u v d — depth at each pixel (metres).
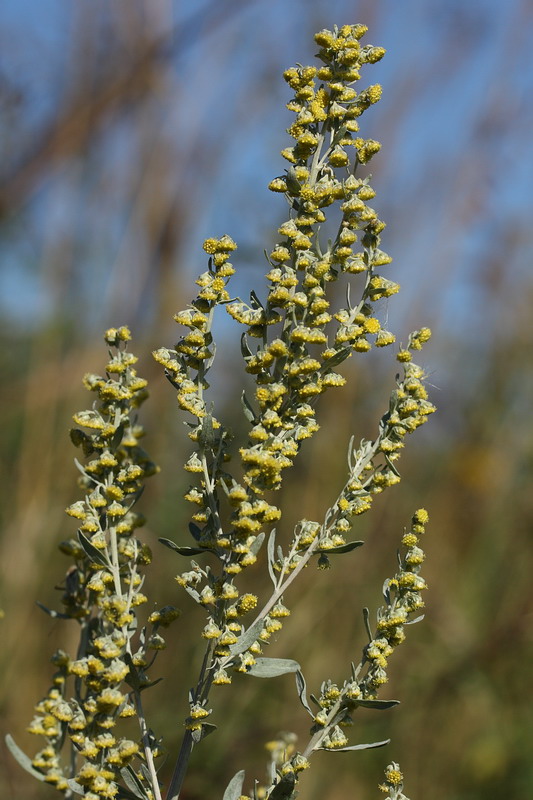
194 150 5.20
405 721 5.45
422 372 1.95
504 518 6.36
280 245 1.83
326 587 5.54
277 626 1.85
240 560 1.76
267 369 1.84
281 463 1.73
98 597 1.93
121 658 1.83
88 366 5.10
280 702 5.14
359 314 1.89
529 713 5.55
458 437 6.73
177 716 4.62
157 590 5.07
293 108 1.91
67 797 2.14
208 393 5.48
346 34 1.91
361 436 5.70
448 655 5.80
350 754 5.19
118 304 5.19
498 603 6.06
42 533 4.84
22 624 4.61
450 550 6.26
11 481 4.94
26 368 5.69
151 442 5.09
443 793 5.29
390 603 1.93
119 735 4.41
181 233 5.18
